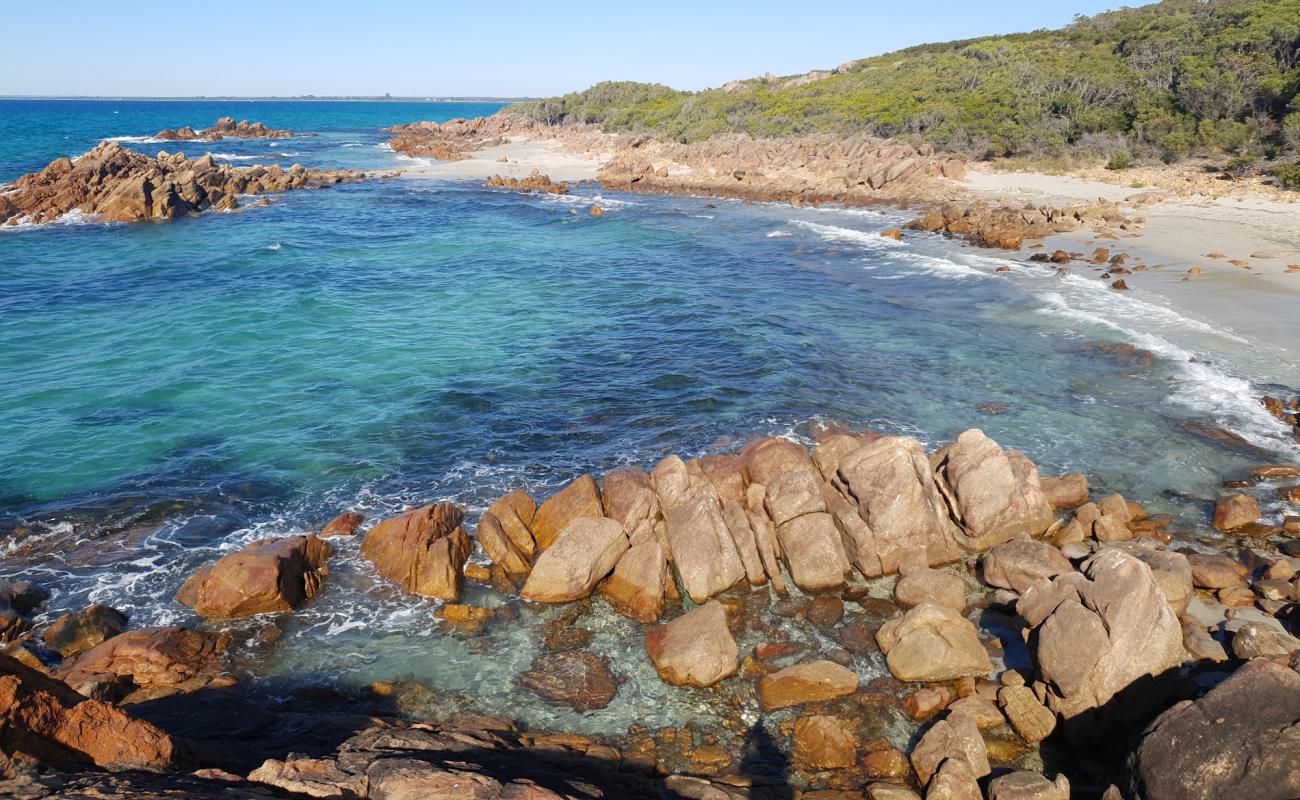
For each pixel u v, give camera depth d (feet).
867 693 38.14
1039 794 29.40
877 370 82.23
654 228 177.88
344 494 59.67
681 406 74.74
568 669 40.81
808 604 45.91
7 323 101.30
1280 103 183.93
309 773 27.04
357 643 43.16
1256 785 25.50
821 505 49.75
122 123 589.73
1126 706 34.04
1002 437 65.51
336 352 91.56
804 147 255.91
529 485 60.70
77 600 46.98
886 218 178.81
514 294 119.34
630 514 50.70
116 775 25.52
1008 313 99.30
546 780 28.68
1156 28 262.88
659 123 361.71
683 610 45.83
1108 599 35.06
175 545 52.90
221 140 452.76
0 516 55.93
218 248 154.20
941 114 247.70
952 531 51.78
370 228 181.16
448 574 47.29
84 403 75.97
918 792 31.89
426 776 26.45
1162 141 192.75
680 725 36.65
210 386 80.69
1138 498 55.62
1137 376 76.38
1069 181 189.47
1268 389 71.00
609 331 99.19
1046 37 326.44
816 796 31.35
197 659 41.42
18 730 25.62
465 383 81.82
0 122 536.01
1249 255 115.03
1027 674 38.50
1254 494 55.21
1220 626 41.24
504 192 243.81
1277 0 235.40
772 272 130.52
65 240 160.04
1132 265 116.16
